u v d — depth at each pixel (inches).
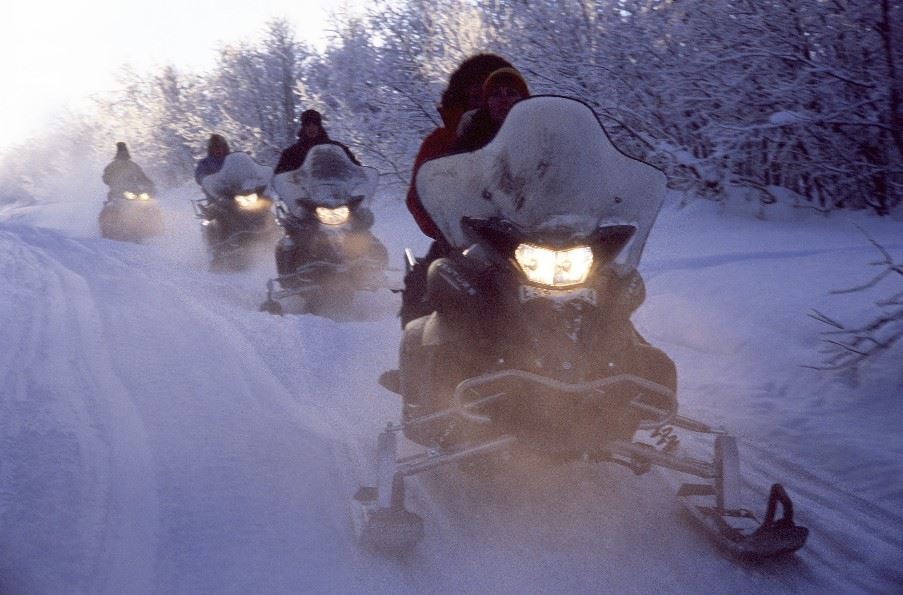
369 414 214.7
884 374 205.3
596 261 143.5
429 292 154.8
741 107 411.2
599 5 470.0
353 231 354.0
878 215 378.0
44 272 470.6
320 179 353.1
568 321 140.1
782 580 130.3
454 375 150.6
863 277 266.7
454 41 536.1
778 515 150.3
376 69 645.3
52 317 331.3
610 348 143.5
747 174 418.3
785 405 205.8
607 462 181.5
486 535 147.6
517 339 139.6
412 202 181.9
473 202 149.3
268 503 158.7
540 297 139.9
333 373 251.8
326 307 358.9
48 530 143.9
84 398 221.6
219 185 483.5
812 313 246.1
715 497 155.4
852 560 135.8
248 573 131.6
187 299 374.0
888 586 127.0
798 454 180.5
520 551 141.4
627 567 135.5
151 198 717.3
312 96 737.6
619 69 456.1
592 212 143.1
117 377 242.5
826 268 283.4
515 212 143.3
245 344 283.9
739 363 237.0
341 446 190.4
